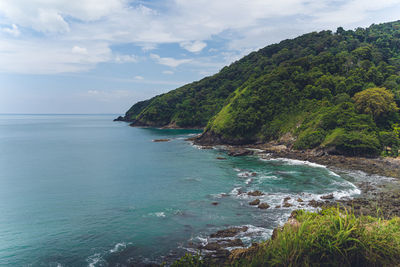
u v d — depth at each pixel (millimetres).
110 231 29078
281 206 34625
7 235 28500
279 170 56000
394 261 10438
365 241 10820
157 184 47812
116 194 42250
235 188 43719
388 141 65188
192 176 53219
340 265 10547
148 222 31188
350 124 71000
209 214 32938
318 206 33625
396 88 84375
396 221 13742
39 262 23531
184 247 25203
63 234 28594
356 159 61656
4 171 60062
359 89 87438
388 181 44562
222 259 21219
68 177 54031
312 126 79250
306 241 11023
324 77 96375
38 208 36438
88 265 22875
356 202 34531
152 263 22797
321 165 59812
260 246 15742
